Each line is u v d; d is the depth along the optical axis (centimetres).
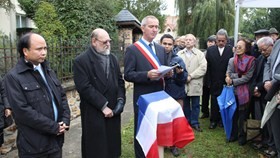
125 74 304
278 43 326
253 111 440
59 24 838
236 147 414
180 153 396
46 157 237
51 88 244
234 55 443
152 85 302
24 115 220
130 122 541
